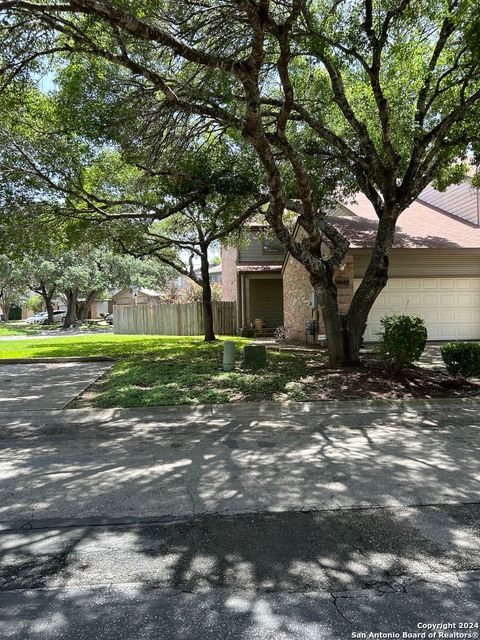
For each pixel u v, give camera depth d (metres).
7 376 11.58
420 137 10.16
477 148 10.60
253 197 12.89
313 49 9.03
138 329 27.70
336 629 2.64
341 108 10.13
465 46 9.30
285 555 3.46
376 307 16.02
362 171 11.48
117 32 7.72
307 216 10.09
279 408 8.16
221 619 2.74
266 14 6.98
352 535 3.75
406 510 4.21
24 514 4.25
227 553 3.50
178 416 7.85
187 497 4.57
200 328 24.42
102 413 7.96
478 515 4.11
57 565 3.37
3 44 8.03
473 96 9.61
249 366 11.13
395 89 10.50
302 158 11.91
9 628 2.69
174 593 3.01
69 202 12.37
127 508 4.34
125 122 9.72
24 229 12.21
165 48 8.91
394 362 10.19
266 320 24.34
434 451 5.96
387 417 7.76
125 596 2.99
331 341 10.95
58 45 9.38
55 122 10.48
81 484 4.96
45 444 6.55
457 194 19.75
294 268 18.42
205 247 18.94
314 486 4.80
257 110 8.03
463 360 9.26
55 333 29.11
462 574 3.19
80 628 2.68
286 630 2.64
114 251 17.52
